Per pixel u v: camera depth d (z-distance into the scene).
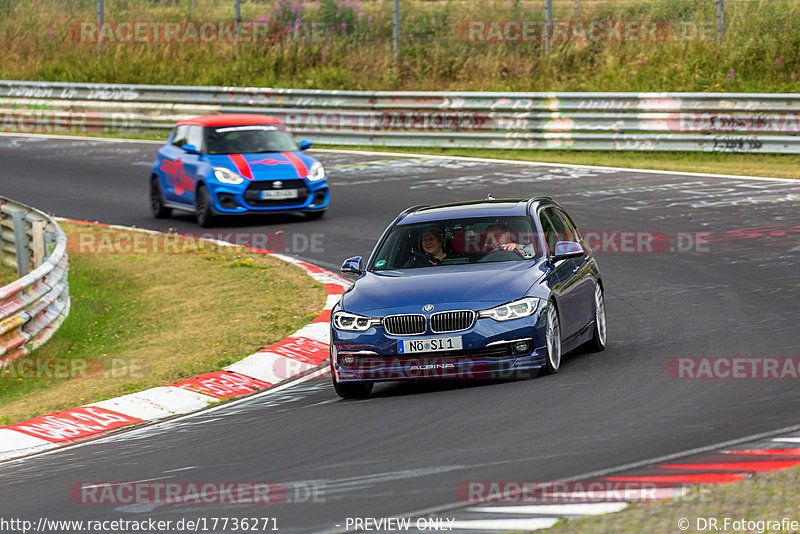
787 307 40.66
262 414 32.34
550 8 107.88
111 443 30.66
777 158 82.62
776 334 36.44
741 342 35.69
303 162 68.81
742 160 83.25
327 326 43.78
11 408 36.06
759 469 21.50
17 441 31.83
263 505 22.25
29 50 131.50
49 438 32.09
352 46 119.44
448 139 93.81
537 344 31.94
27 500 24.73
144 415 34.16
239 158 68.69
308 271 54.97
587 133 89.50
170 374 38.81
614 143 88.12
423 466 24.05
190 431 31.06
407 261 35.50
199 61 122.12
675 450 23.52
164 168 72.56
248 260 58.41
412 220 37.28
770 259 50.31
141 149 100.50
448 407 29.83
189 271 57.53
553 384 31.38
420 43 115.44
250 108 101.88
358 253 58.72
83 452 29.86
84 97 110.56
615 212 64.88
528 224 36.09
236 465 26.09
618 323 41.28
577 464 23.03
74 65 126.12
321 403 33.00
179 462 27.12
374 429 28.25
